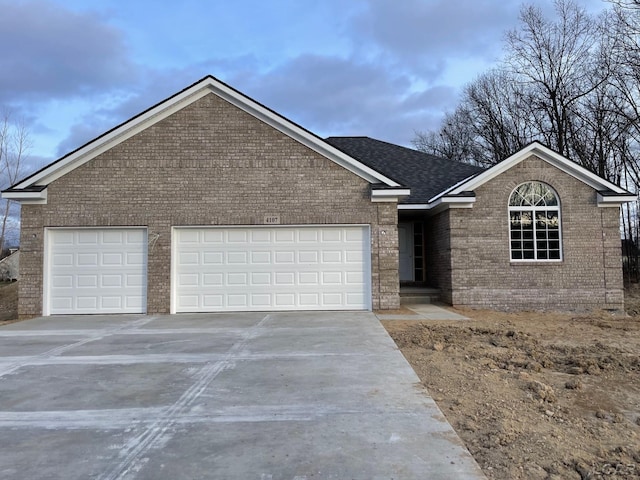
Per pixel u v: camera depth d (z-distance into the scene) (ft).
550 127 98.78
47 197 39.73
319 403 15.52
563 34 102.89
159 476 10.46
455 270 44.29
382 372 19.49
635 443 13.28
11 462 11.28
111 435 12.96
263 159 40.73
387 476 10.36
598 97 83.61
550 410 15.71
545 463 11.60
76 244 40.09
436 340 27.22
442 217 47.65
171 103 40.09
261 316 37.47
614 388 18.53
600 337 29.66
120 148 40.34
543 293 43.98
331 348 24.50
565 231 44.32
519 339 28.17
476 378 19.04
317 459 11.27
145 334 29.50
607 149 81.30
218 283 40.40
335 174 40.93
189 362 21.59
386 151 61.87
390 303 40.81
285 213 40.57
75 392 17.08
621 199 43.52
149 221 40.01
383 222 40.86
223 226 40.55
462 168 56.34
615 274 44.04
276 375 19.10
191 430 13.25
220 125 40.73
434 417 14.19
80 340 27.61
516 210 44.75
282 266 40.73
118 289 39.86
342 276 40.81
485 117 119.65
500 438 13.01
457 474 10.48
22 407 15.44
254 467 10.86
